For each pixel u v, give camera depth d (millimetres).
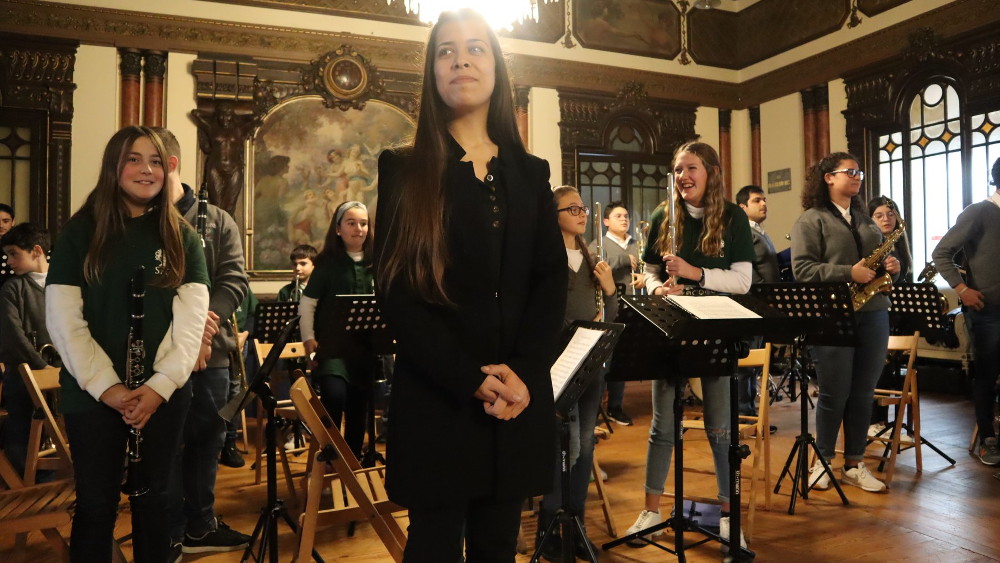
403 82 8305
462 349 1302
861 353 3473
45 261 3789
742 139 9977
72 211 7129
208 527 2861
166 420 2006
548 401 1377
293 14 7887
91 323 1930
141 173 1987
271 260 7766
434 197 1328
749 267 2777
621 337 2330
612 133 9383
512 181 1396
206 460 2820
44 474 3740
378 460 3875
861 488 3586
